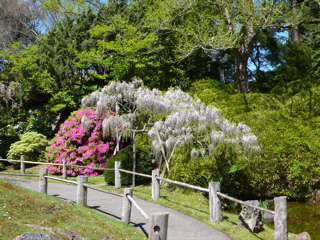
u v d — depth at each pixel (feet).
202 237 18.37
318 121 38.37
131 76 54.29
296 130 36.68
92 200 25.53
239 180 34.32
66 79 52.75
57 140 41.47
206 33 50.47
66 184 33.60
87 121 37.99
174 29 51.08
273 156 34.40
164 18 51.85
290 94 45.73
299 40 73.41
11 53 63.52
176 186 33.24
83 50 52.85
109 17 54.80
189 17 56.49
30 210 15.94
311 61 68.28
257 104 43.91
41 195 19.83
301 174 33.86
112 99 34.58
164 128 30.96
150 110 31.68
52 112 56.54
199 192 32.81
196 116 30.01
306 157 34.30
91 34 52.80
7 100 56.85
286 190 34.58
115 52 53.01
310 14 50.37
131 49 48.85
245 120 39.14
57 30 59.47
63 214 16.87
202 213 23.67
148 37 52.34
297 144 34.88
